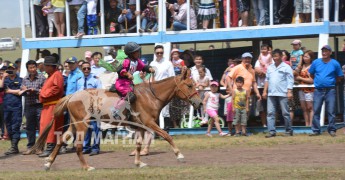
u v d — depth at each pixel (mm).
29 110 15344
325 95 15664
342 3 18281
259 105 16828
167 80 12781
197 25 18281
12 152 15383
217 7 17875
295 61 17500
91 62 18438
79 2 18922
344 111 16938
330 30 16688
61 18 19328
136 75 16422
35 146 12578
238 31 17469
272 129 16016
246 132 16844
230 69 17859
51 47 19312
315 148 13953
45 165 12453
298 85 16609
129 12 18656
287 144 14734
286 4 17266
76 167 12914
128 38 18516
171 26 19047
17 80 15633
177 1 18438
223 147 14758
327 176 10312
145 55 22734
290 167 11492
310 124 16750
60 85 14289
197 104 12688
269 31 17188
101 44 18781
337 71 15617
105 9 18906
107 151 15125
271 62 17312
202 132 17344
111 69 16219
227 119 16828
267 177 10367
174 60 17672
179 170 11461
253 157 13141
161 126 17453
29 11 19828
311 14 16875
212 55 21453
